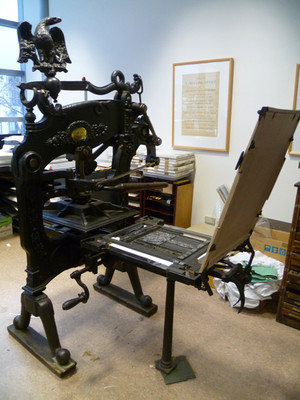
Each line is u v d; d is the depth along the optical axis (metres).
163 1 3.15
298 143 2.57
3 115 5.11
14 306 2.24
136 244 1.62
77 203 1.79
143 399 1.54
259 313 2.21
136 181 3.29
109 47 3.74
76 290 2.46
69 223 1.68
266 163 1.33
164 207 3.36
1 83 4.99
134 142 1.98
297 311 2.02
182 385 1.62
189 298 2.37
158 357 1.80
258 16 2.61
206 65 2.95
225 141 2.99
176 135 3.31
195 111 3.11
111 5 3.59
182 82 3.14
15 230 3.65
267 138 1.18
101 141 1.77
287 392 1.60
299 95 2.53
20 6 4.88
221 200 2.92
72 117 1.60
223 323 2.10
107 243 1.61
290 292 2.04
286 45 2.53
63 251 1.77
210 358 1.80
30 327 1.97
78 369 1.71
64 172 1.67
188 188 3.24
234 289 2.22
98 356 1.80
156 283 2.58
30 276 1.68
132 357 1.80
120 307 2.25
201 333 2.00
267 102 2.70
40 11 4.40
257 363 1.78
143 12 3.33
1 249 3.16
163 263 1.41
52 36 1.58
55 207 1.89
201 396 1.56
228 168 3.05
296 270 2.01
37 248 1.65
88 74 4.06
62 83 1.57
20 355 1.80
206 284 1.29
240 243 1.58
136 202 3.49
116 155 1.90
